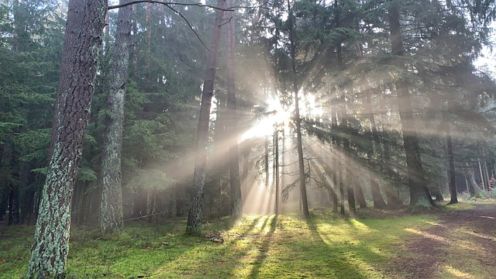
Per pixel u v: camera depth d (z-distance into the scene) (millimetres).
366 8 18766
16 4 17844
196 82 22578
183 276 6730
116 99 12727
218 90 22516
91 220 17156
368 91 20109
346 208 24016
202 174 12570
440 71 18672
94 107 14672
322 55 18922
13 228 16359
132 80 15555
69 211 5879
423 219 15609
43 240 5656
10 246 10641
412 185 19641
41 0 19734
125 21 13148
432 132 21984
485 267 6785
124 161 14891
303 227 14867
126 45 13125
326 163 21047
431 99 19688
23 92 13078
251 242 11086
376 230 12992
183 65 22312
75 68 6008
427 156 24922
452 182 24625
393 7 18172
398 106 19781
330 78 19078
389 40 20125
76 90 5969
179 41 22531
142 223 17484
